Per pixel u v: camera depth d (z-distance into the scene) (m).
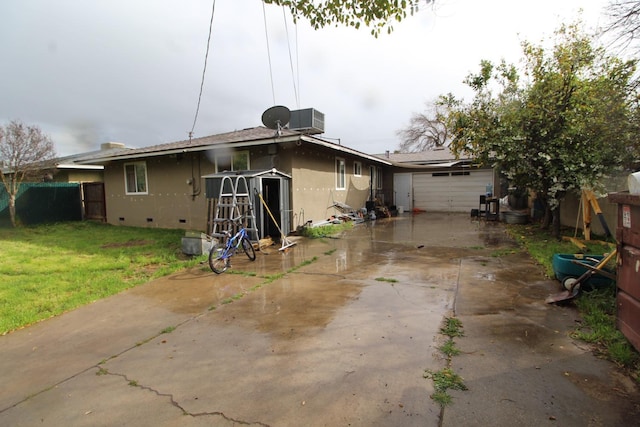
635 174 2.69
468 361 2.61
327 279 5.08
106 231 10.83
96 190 13.39
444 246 7.53
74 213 13.90
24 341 3.24
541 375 2.39
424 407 2.08
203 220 10.43
